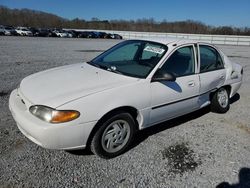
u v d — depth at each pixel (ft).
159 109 12.81
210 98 16.94
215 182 10.41
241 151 12.93
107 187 9.64
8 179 9.63
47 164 10.71
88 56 48.60
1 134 12.83
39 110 10.00
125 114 11.46
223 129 15.44
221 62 17.48
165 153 12.27
